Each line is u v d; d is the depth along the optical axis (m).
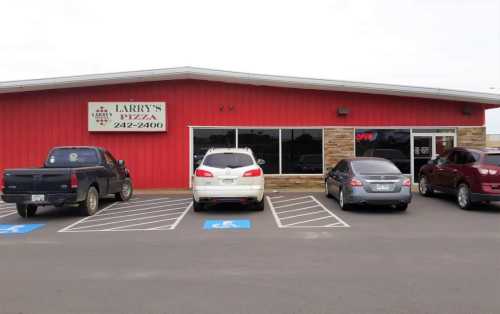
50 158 12.91
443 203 13.89
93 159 12.91
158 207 13.32
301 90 18.39
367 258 7.12
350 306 5.00
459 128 18.75
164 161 18.09
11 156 17.88
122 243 8.37
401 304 5.06
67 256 7.38
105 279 6.07
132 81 17.64
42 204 11.09
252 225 10.22
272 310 4.89
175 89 18.08
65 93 17.91
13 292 5.55
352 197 11.87
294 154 18.36
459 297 5.28
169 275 6.24
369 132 18.56
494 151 12.23
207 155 12.02
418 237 8.81
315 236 8.93
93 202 12.14
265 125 18.25
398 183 11.78
